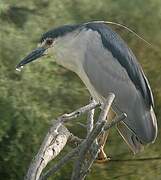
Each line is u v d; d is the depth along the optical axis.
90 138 6.58
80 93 14.67
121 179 15.46
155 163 15.71
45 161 7.25
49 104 14.23
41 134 13.88
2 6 15.03
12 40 14.21
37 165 7.15
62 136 7.70
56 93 14.37
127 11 16.95
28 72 14.01
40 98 14.11
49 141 7.38
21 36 14.51
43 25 15.20
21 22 15.41
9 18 15.41
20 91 13.85
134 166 15.55
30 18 15.36
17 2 15.54
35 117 13.75
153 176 15.59
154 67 17.19
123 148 15.45
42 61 14.18
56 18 15.53
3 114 13.57
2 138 13.95
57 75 14.80
